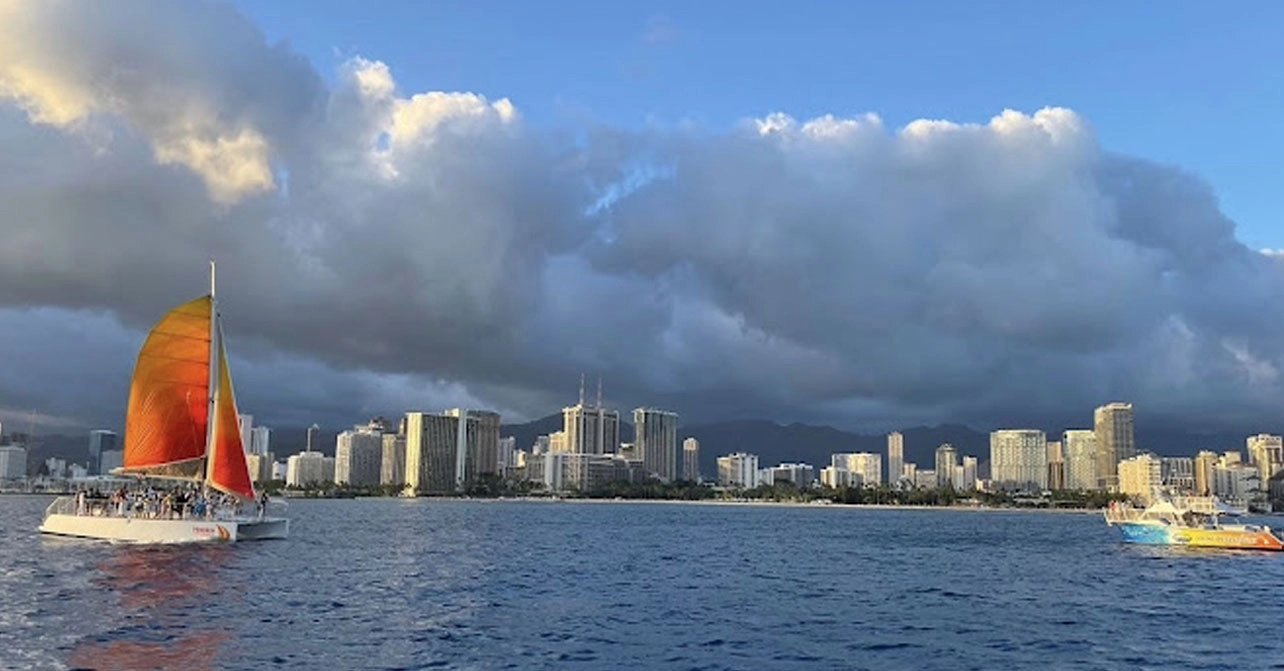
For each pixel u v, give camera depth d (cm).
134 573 6019
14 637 3812
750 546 11744
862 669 3609
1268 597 6216
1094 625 4862
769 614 5094
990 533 17188
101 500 8806
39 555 6981
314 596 5272
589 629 4397
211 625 4184
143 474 8156
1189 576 7750
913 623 4834
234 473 8525
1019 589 6662
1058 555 10381
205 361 8388
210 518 8388
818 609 5344
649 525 18575
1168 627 4822
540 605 5219
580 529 15925
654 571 7694
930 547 12131
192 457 8338
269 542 8888
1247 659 3959
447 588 5934
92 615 4388
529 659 3625
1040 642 4297
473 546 10388
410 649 3747
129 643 3722
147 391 8100
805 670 3575
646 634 4303
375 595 5434
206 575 6056
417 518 19688
